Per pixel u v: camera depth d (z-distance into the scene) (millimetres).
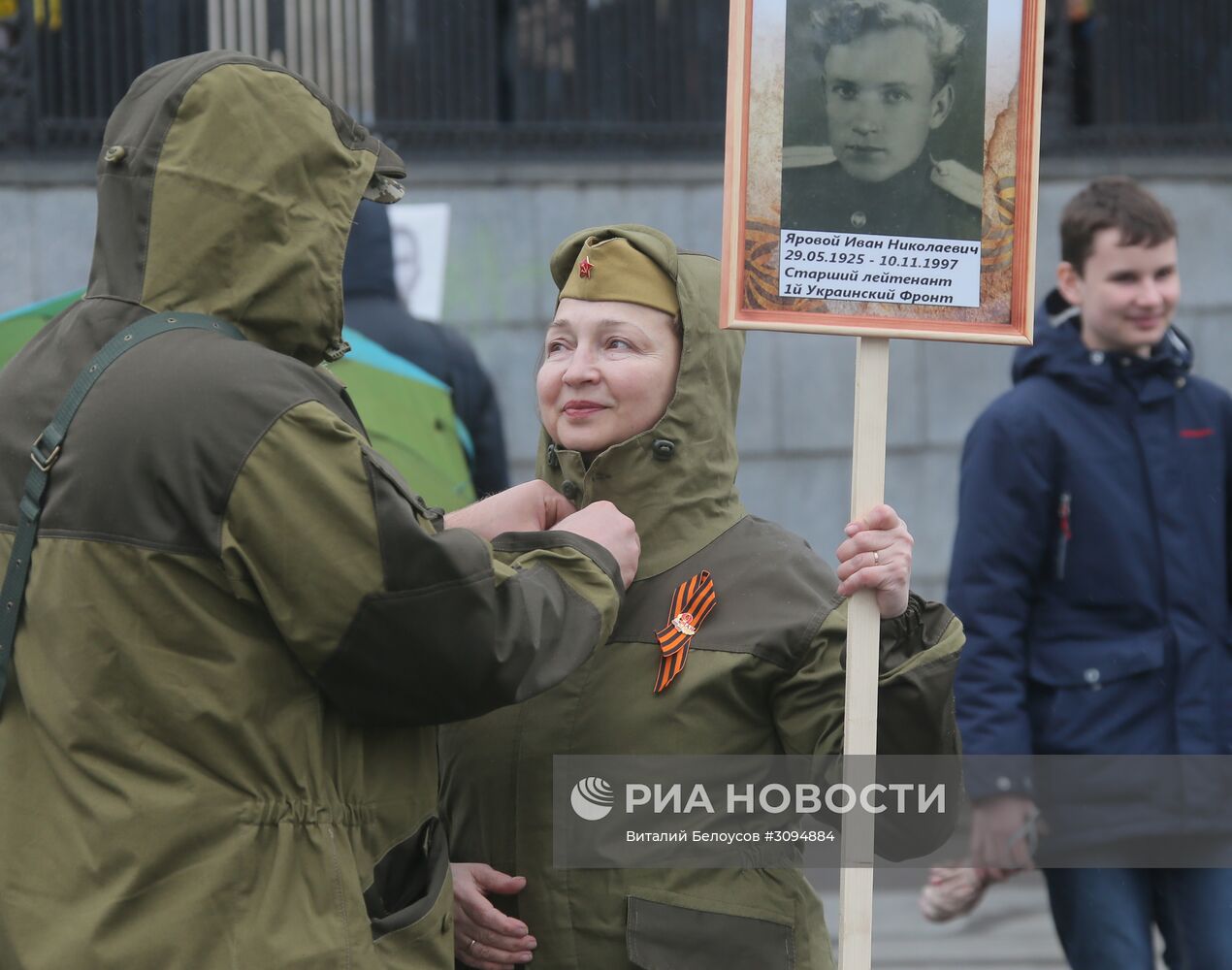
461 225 22656
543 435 8242
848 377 23141
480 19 22781
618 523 7367
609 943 7523
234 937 6160
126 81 22391
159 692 6230
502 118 22953
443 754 8047
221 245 6527
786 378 23094
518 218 22750
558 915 7586
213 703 6258
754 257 7441
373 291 13102
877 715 7375
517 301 22750
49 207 22125
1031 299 7602
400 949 6555
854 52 7527
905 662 7441
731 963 7512
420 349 13000
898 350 23047
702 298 7988
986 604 10914
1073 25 23594
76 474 6344
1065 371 11000
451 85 22797
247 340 6605
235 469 6223
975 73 7602
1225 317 23297
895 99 7539
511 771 7742
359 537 6250
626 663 7656
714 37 23125
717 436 8062
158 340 6445
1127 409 10969
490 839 7781
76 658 6250
